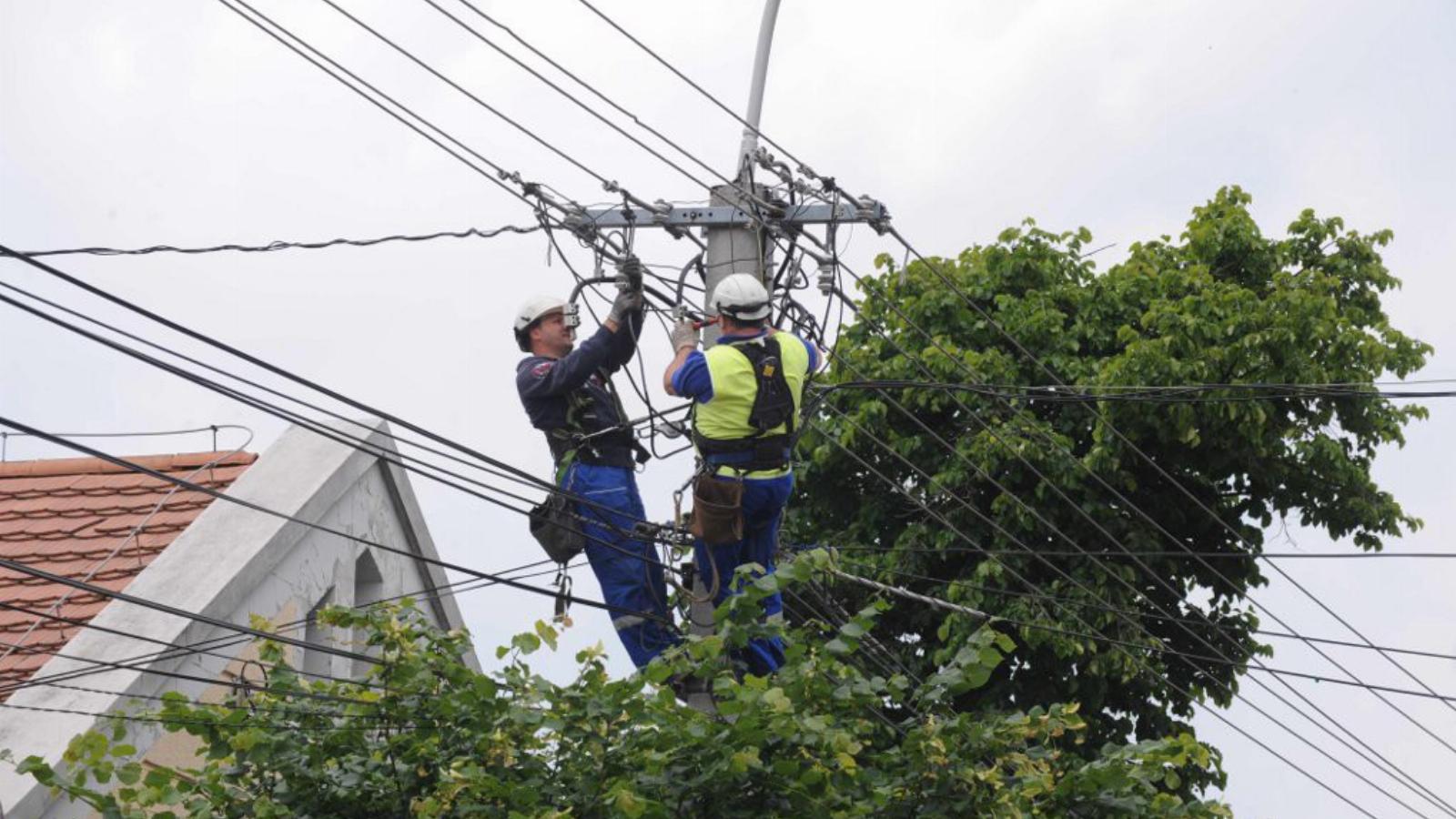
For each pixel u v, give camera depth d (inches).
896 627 1147.3
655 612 628.1
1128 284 1150.3
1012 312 1134.4
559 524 617.0
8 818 580.1
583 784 546.6
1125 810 577.0
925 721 583.8
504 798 542.9
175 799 543.2
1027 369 1136.2
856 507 1174.3
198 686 652.1
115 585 683.4
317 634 728.3
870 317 1171.9
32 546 715.4
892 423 1149.7
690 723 538.6
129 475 766.5
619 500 623.5
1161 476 1150.3
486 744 549.3
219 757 568.1
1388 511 1138.0
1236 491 1163.3
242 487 721.0
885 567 1123.9
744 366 596.7
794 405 604.7
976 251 1181.1
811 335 663.1
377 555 778.2
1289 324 1103.0
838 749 537.6
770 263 650.8
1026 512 1098.7
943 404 1140.5
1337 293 1160.2
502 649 564.1
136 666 597.0
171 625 645.9
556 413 624.7
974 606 1093.1
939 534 1110.4
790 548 893.8
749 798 551.5
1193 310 1112.2
